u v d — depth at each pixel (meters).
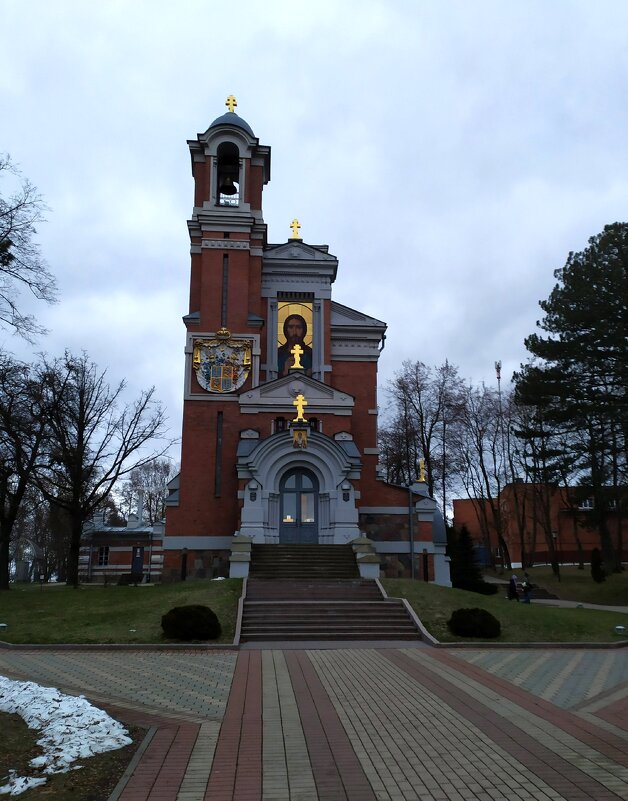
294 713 11.01
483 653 18.03
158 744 9.14
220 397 37.06
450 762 8.45
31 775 7.76
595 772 8.05
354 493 33.75
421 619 21.94
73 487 36.41
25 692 11.02
